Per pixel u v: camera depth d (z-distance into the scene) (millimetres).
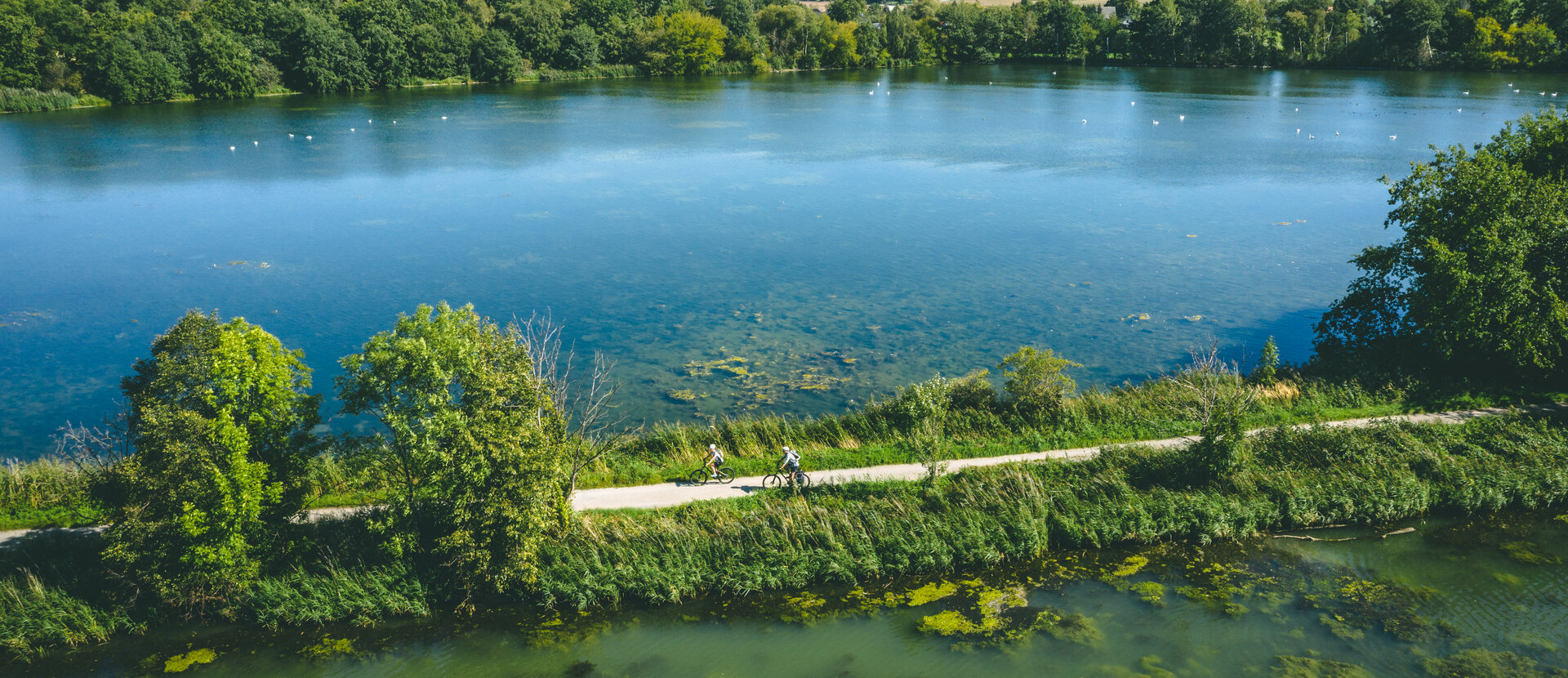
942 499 31375
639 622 27234
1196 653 25141
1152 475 33156
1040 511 30734
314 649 26203
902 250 66562
